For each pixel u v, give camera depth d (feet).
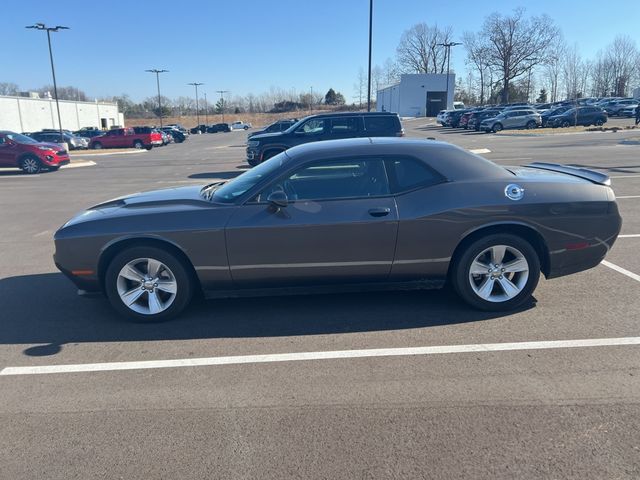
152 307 14.71
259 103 405.59
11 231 29.04
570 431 9.32
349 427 9.64
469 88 314.96
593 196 14.73
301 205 14.10
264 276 14.37
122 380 11.66
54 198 41.98
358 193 14.28
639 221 26.11
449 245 14.28
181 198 15.40
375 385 11.13
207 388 11.21
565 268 14.99
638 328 13.60
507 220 14.24
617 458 8.57
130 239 14.26
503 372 11.51
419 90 266.16
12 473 8.62
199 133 246.68
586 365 11.72
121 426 9.88
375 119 44.75
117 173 62.85
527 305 15.39
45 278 19.71
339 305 15.79
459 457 8.71
